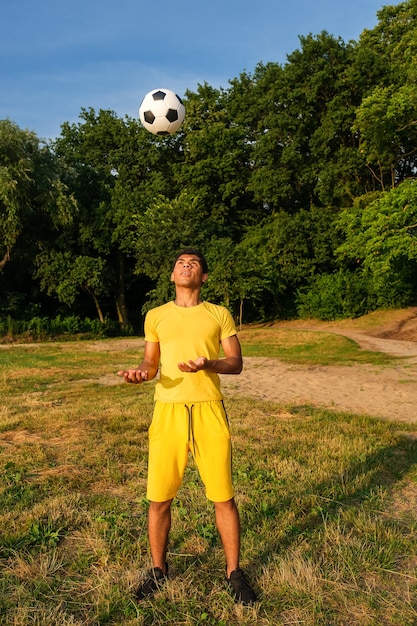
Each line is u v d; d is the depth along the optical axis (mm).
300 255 29875
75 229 30297
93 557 3225
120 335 30750
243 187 33750
